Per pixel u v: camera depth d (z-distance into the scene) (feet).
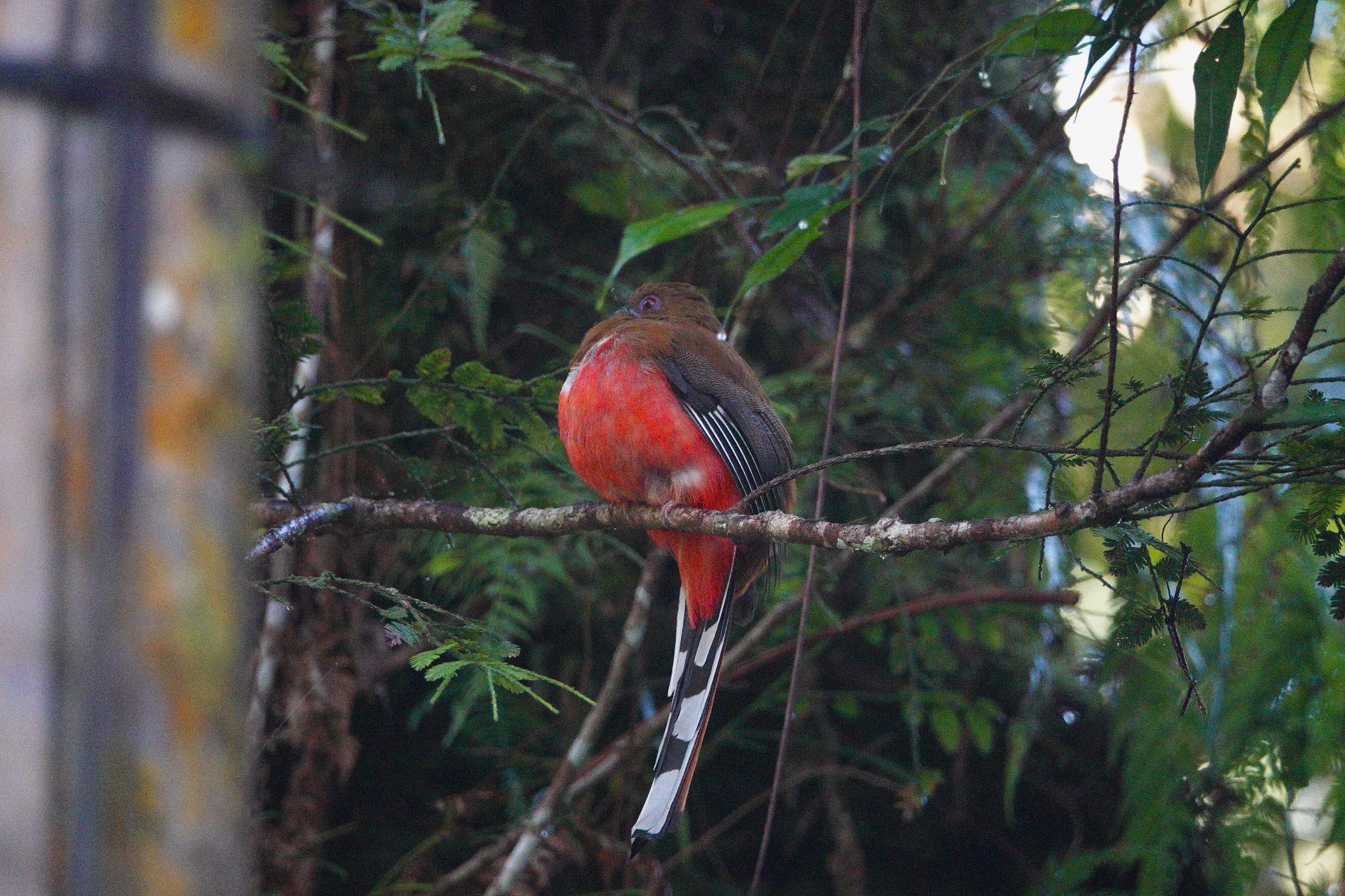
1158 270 32.27
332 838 33.22
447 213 32.86
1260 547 30.83
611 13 35.88
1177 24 30.19
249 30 7.17
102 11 6.61
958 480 35.96
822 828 37.17
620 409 24.93
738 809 36.68
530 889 29.55
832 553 33.68
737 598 26.76
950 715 32.71
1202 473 13.70
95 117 6.52
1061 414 35.53
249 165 7.26
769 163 36.37
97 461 6.38
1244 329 32.07
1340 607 15.10
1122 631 15.34
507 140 33.83
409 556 31.99
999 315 36.24
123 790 6.30
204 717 6.55
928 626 33.27
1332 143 29.45
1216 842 30.78
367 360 30.81
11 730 6.23
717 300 36.11
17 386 6.38
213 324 6.75
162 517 6.48
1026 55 20.75
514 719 33.35
